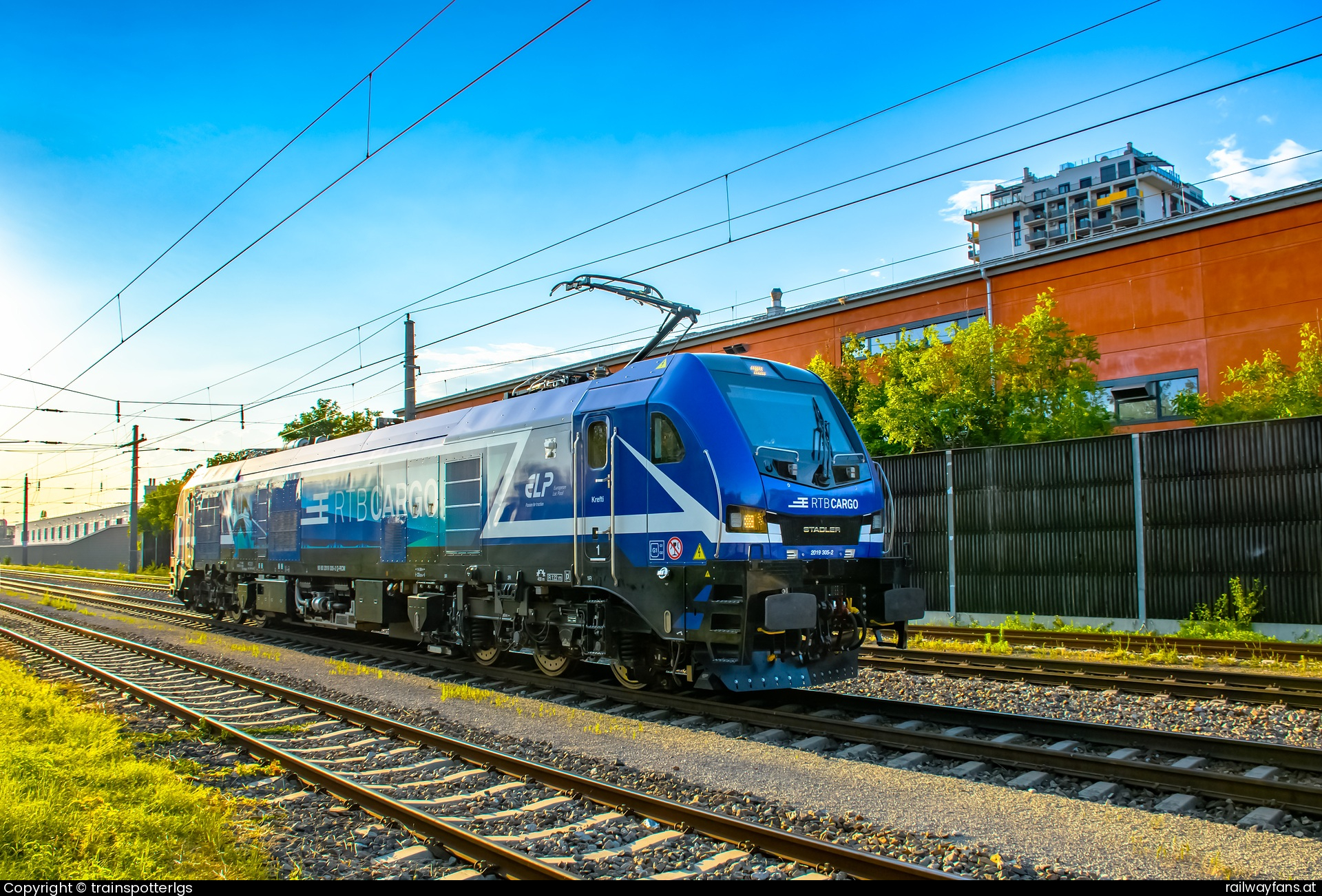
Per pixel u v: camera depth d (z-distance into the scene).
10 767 6.54
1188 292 21.05
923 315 25.75
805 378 9.98
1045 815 5.76
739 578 8.39
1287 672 10.84
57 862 4.93
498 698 10.00
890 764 7.14
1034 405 19.06
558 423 10.62
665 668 9.99
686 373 9.30
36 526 103.88
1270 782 5.78
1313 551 13.54
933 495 18.06
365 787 6.47
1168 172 89.00
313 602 16.28
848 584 9.42
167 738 8.43
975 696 9.73
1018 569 16.72
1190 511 14.77
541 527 10.73
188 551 21.98
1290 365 19.44
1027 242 91.81
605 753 7.68
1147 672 10.70
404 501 13.49
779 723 8.45
